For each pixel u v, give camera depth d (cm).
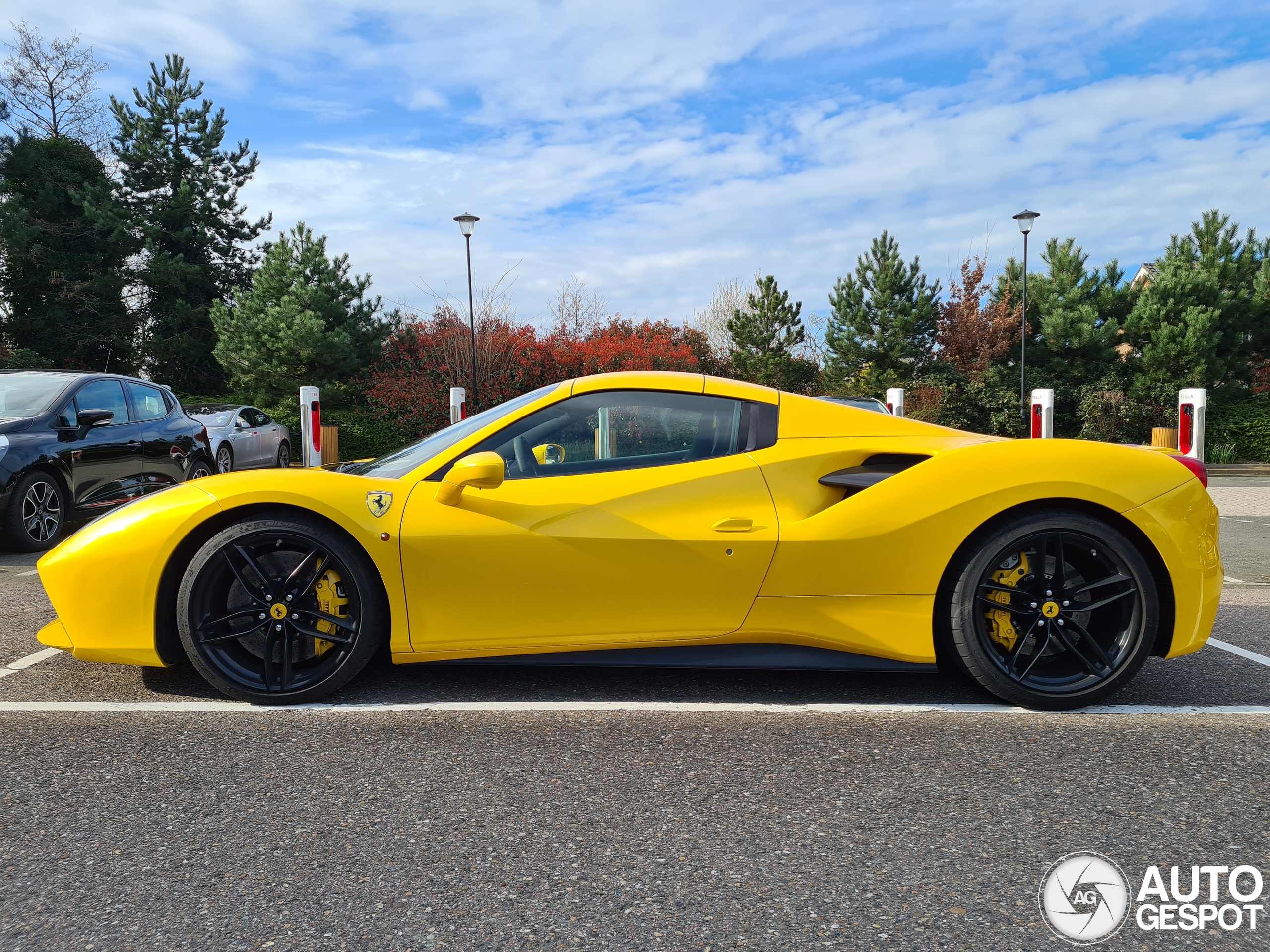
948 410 1978
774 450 292
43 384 700
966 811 205
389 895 167
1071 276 2042
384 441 1966
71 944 151
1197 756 239
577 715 272
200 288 2512
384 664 327
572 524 278
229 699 285
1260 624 407
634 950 149
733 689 301
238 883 172
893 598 281
